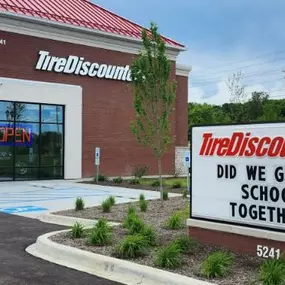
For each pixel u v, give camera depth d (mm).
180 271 6773
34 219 12781
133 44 28516
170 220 10047
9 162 23938
